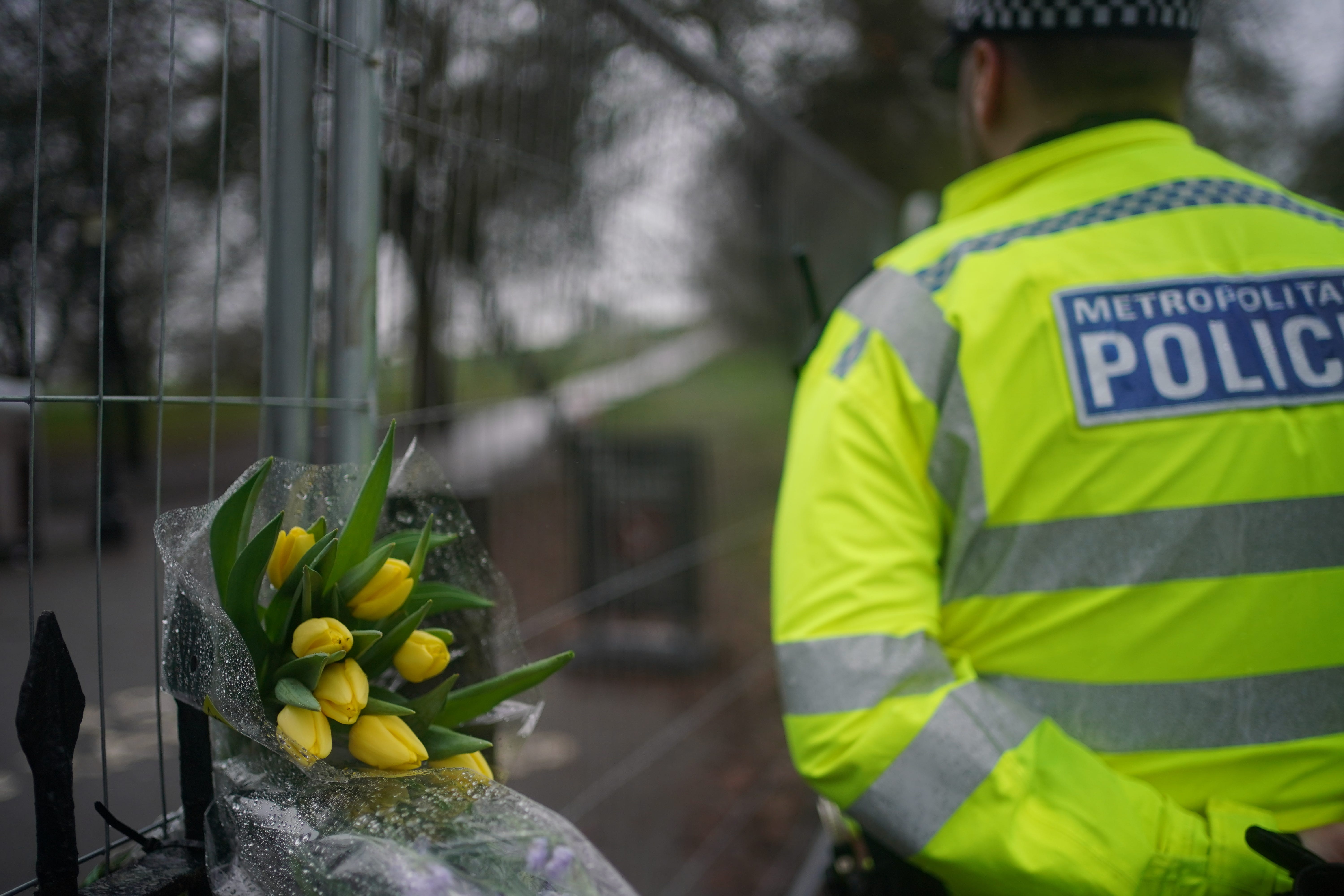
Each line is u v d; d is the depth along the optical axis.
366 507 0.79
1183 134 1.27
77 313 2.72
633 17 2.41
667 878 2.83
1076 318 1.11
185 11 1.82
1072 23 1.22
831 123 14.58
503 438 1.97
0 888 1.77
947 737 1.02
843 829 1.63
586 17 2.18
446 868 0.70
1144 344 1.10
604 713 2.95
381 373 1.51
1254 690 1.07
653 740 3.28
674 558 3.55
